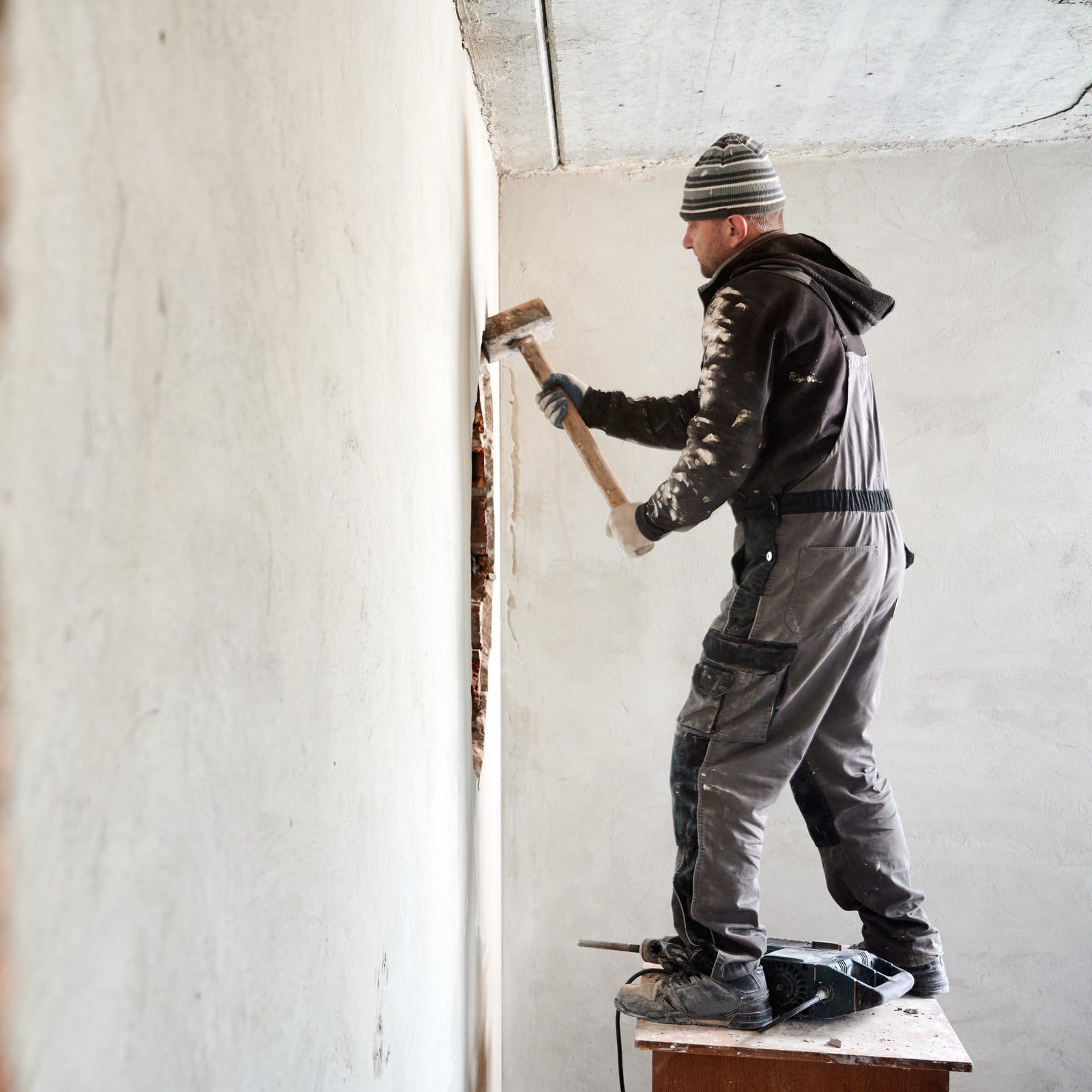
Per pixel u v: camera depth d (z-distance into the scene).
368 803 1.15
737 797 1.96
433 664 1.64
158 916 0.59
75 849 0.49
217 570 0.69
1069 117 3.02
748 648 1.97
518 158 3.23
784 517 1.98
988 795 3.28
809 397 1.96
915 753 3.29
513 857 3.38
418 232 1.54
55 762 0.47
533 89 2.68
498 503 3.30
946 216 3.28
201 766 0.66
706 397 1.93
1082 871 3.25
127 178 0.54
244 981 0.74
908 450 3.29
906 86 2.79
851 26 2.44
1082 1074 3.24
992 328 3.27
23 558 0.44
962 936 3.27
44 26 0.46
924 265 3.29
